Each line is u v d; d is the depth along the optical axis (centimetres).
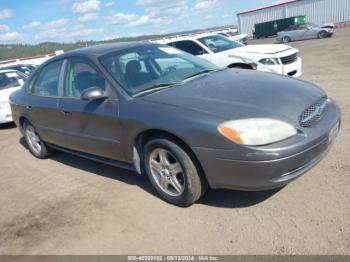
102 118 406
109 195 423
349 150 441
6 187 505
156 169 382
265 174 305
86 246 335
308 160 322
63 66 487
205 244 309
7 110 845
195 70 452
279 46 884
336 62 1230
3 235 377
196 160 340
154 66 443
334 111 373
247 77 411
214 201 371
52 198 442
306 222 314
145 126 357
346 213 317
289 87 373
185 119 331
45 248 343
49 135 530
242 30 4953
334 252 274
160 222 352
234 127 308
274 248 289
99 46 490
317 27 2894
